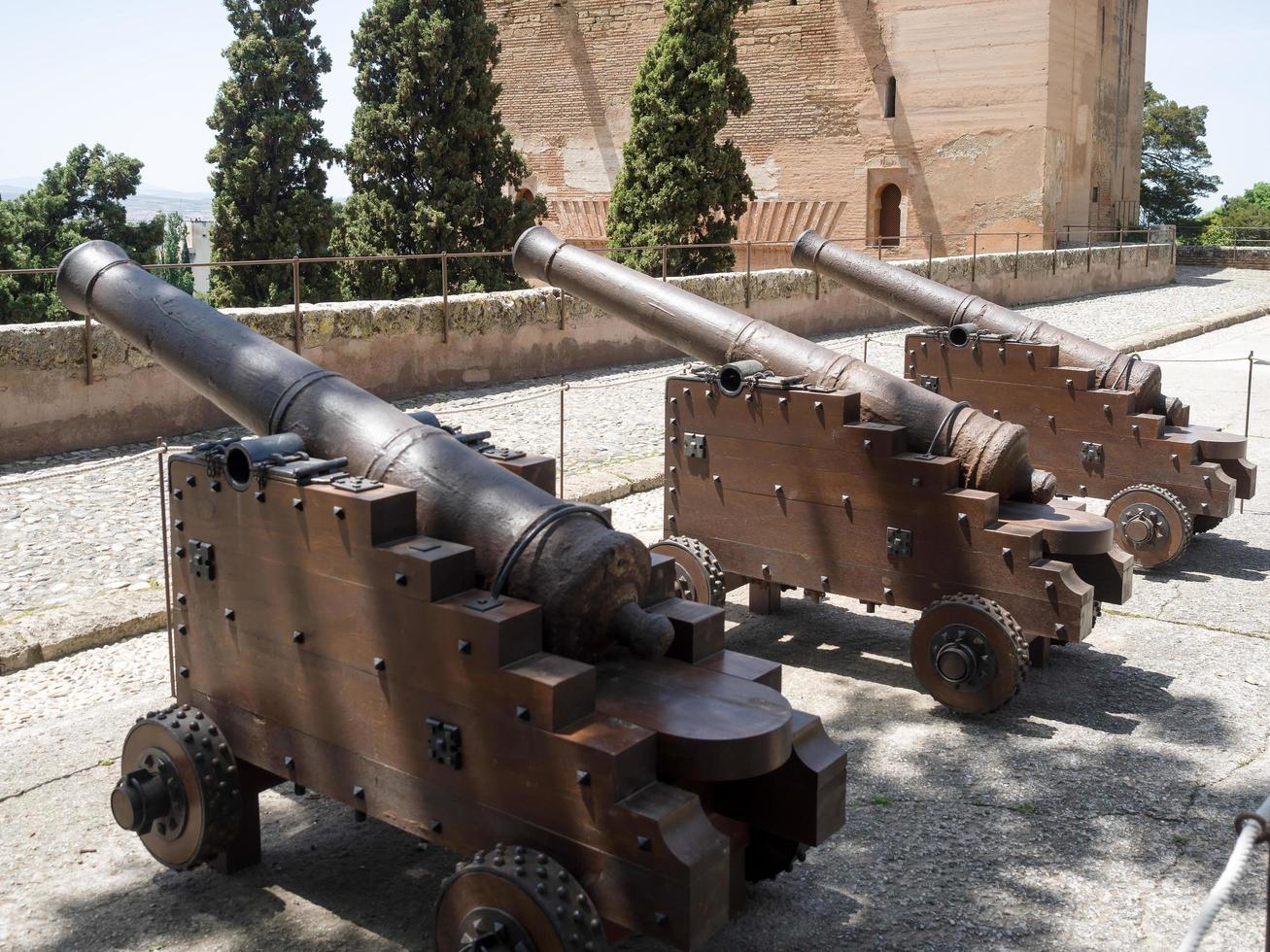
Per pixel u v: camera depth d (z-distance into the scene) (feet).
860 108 89.86
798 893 12.22
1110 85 99.09
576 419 36.73
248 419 12.74
